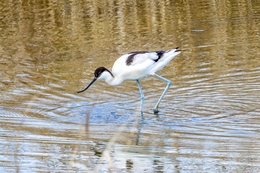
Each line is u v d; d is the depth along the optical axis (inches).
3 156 416.2
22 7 925.8
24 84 596.7
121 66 530.9
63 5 929.5
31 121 490.9
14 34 799.1
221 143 428.8
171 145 430.0
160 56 538.0
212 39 740.0
